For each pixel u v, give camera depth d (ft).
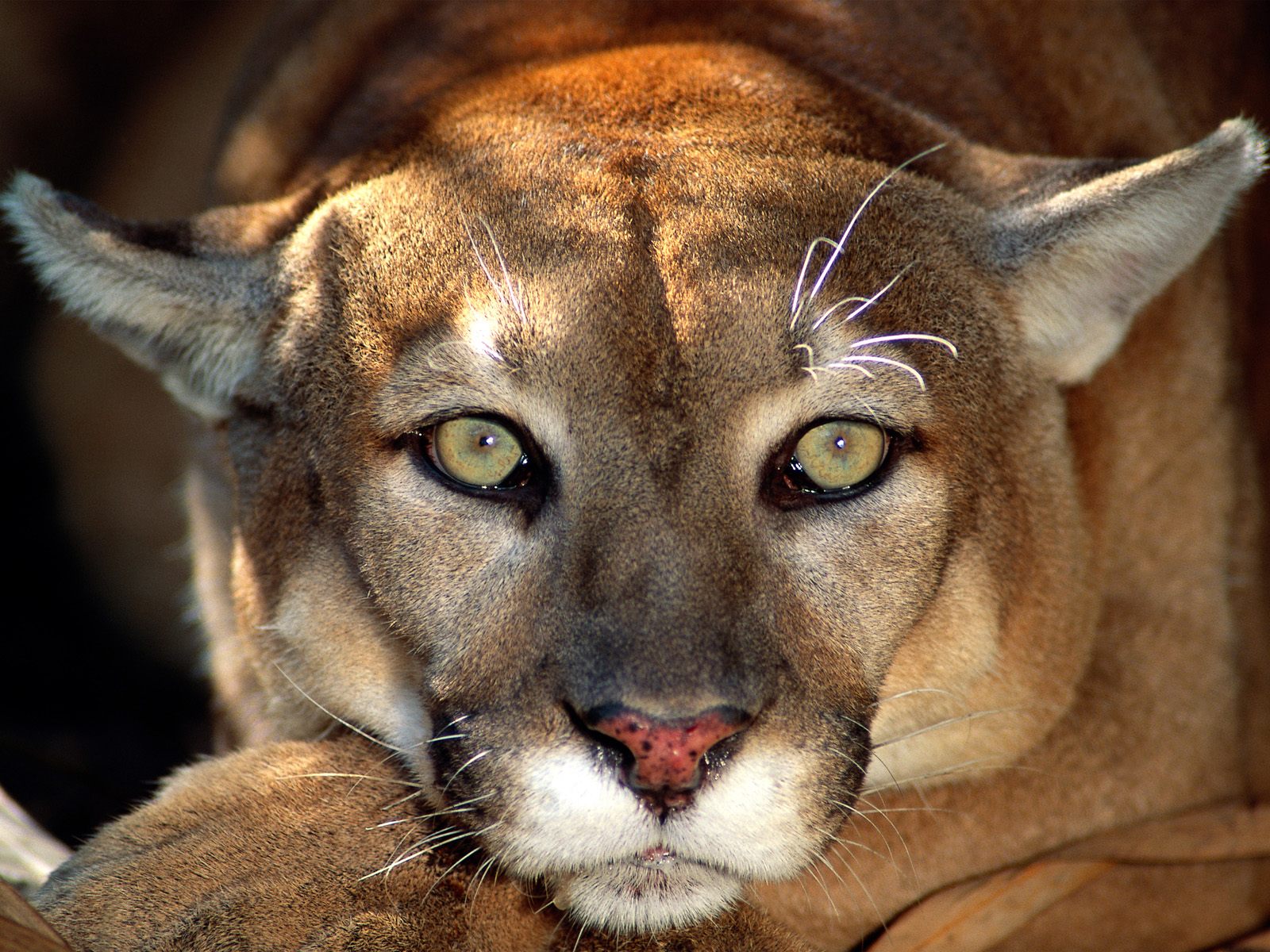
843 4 28.60
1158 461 27.91
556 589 20.27
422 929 20.02
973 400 22.90
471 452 21.12
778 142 23.07
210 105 44.47
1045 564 24.45
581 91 24.12
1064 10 30.42
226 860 20.45
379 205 23.04
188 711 38.93
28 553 41.83
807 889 24.38
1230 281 30.60
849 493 21.43
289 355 23.43
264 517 24.13
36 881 25.26
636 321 20.59
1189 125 31.55
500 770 20.49
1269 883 28.02
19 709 37.52
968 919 24.80
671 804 20.07
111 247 23.48
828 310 21.02
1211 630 28.04
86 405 42.42
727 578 20.10
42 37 43.73
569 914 21.65
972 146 25.98
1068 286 24.26
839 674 21.21
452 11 29.43
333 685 23.31
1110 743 26.66
